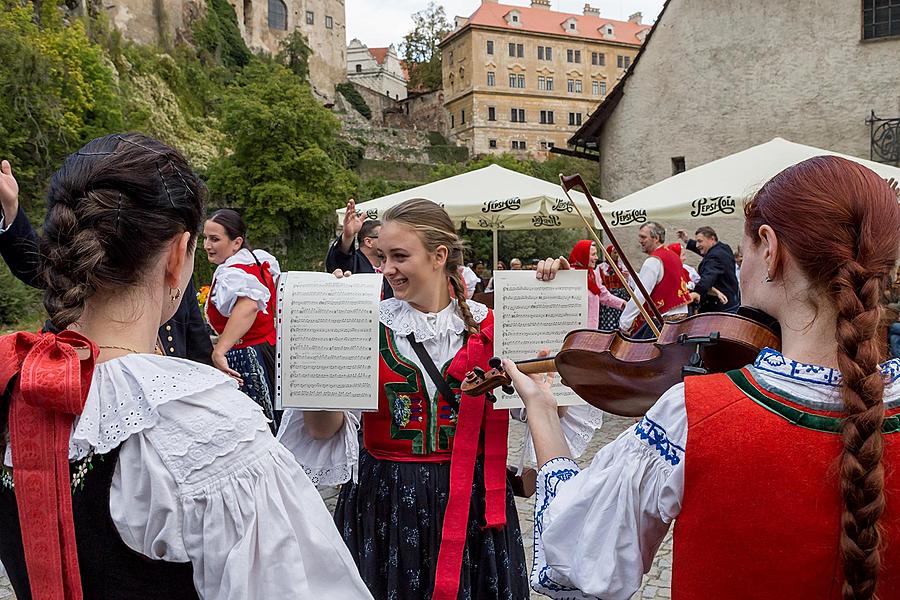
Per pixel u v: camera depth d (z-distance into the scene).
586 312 2.04
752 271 1.09
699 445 0.96
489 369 1.97
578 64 58.00
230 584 0.88
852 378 0.90
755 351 1.53
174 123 32.88
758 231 1.06
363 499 2.00
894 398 0.95
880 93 15.81
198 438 0.92
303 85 26.50
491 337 2.03
